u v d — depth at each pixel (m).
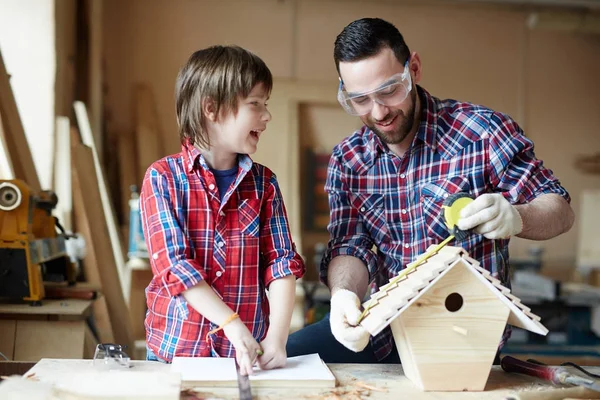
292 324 5.29
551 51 6.94
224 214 1.68
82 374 1.34
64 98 4.58
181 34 6.30
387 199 2.03
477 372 1.48
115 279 3.69
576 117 6.99
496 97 6.86
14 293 2.51
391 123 1.83
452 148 1.96
